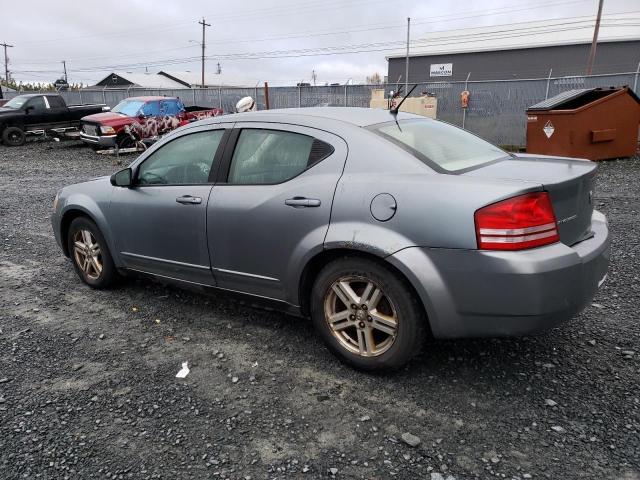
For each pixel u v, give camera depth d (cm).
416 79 4319
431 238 271
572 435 254
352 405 285
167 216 385
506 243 256
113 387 309
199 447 254
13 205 922
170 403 291
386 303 298
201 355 347
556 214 272
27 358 347
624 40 3531
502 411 275
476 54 4025
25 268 548
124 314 419
